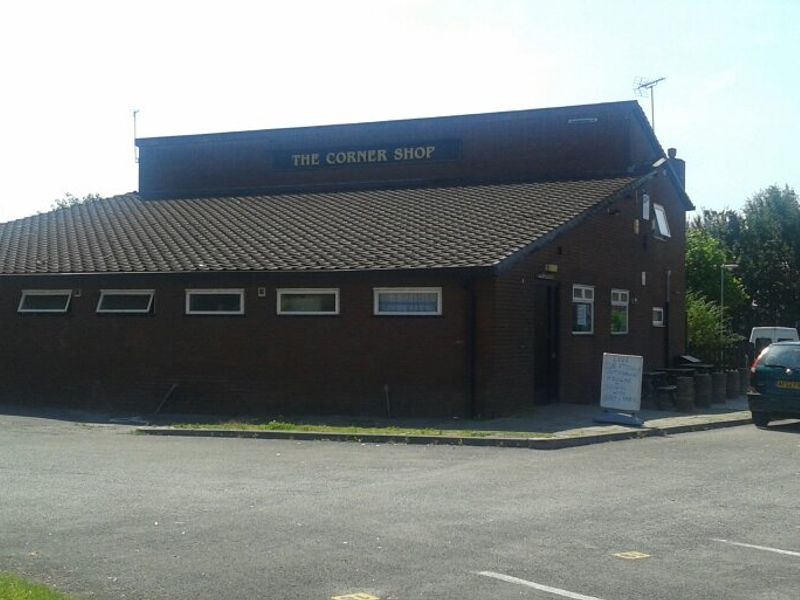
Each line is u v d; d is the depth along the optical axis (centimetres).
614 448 1537
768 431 1847
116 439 1686
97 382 2181
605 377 1827
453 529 913
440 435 1608
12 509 1017
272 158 2909
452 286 1875
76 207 2888
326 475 1243
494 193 2442
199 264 2091
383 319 1931
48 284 2231
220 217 2527
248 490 1129
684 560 803
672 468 1307
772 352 1911
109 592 715
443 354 1883
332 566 780
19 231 2614
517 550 832
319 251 2064
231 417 1998
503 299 1877
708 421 1905
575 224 2105
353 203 2516
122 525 937
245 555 817
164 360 2120
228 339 2064
